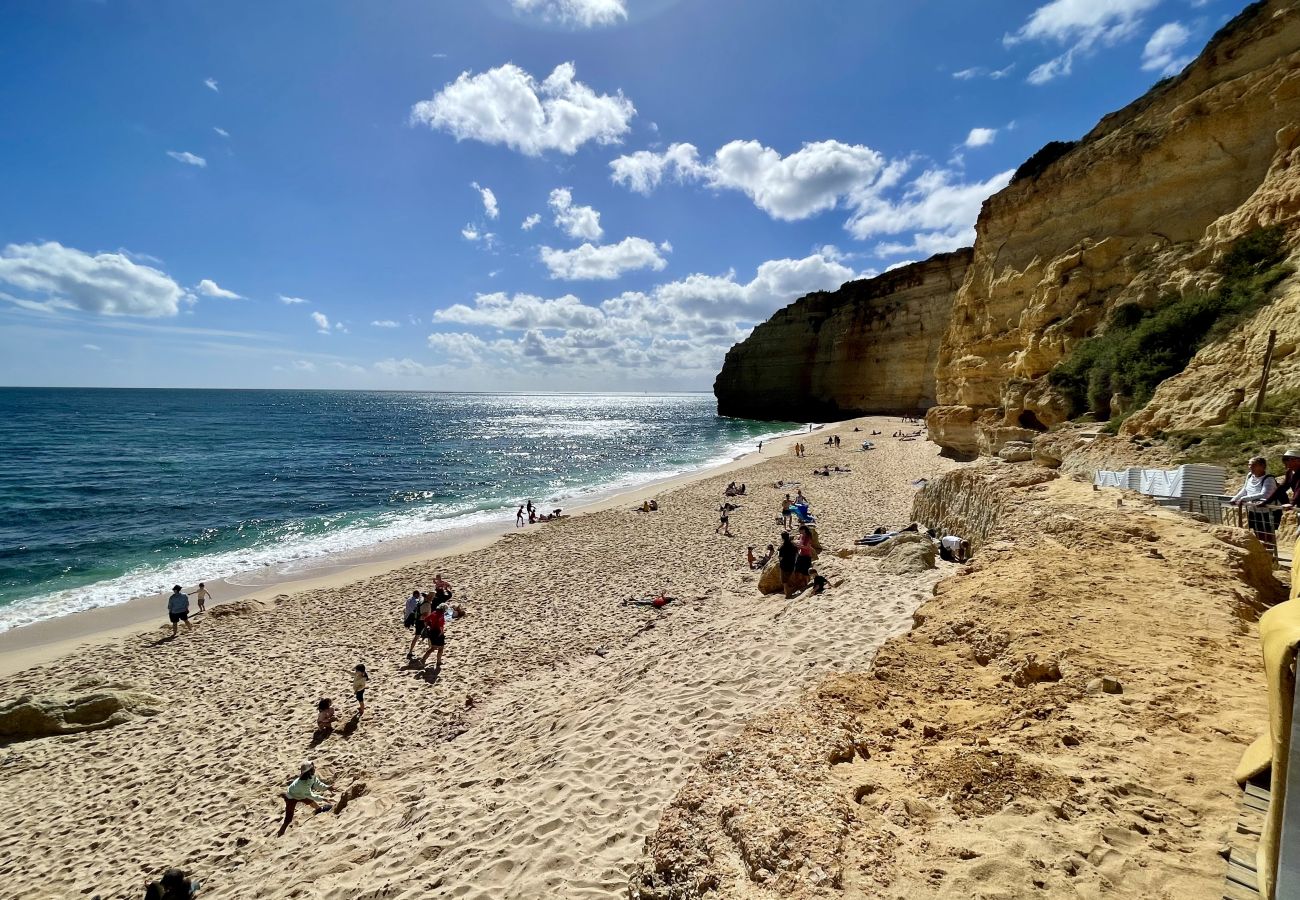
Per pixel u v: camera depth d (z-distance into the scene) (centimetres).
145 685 1240
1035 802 336
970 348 3356
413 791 732
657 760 605
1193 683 448
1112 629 547
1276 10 2072
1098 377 2153
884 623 834
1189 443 1330
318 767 909
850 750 425
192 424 8200
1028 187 3080
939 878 290
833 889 289
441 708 1066
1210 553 708
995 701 471
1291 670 205
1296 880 197
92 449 5262
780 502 2800
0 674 1327
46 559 2250
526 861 486
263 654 1387
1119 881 277
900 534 1245
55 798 884
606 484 4112
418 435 7706
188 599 1720
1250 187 2072
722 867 334
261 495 3531
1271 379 1338
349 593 1811
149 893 603
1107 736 393
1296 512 865
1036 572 700
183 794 873
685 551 2061
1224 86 2148
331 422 9394
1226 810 313
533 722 845
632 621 1383
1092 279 2548
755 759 424
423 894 476
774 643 853
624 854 470
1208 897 260
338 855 600
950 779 368
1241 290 1692
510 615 1536
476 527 2864
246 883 616
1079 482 1155
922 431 5166
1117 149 2555
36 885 703
